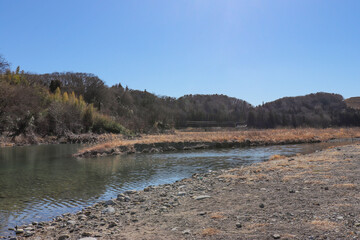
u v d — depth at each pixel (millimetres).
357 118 97188
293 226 5004
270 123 103750
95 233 5656
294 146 30000
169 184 11305
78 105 55344
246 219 5621
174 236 5012
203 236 4867
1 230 6562
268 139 34406
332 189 7574
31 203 9000
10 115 39938
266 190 8125
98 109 71312
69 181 12578
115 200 8883
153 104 94875
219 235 4852
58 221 7062
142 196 9180
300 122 99000
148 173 14633
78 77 79750
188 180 11758
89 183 12133
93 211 7754
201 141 31000
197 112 108438
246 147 29797
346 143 32594
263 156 21797
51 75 79688
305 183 8648
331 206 6020
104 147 25281
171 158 21172
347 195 6844
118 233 5535
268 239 4504
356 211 5543
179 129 79375
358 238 4242
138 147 26594
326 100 136875
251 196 7559
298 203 6465
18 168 16500
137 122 59312
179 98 129500
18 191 10656
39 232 6203
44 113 45844
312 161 13914
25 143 36719
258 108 141500
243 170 12867
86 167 16828
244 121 115062
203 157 21609
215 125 101875
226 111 125375
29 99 46656
